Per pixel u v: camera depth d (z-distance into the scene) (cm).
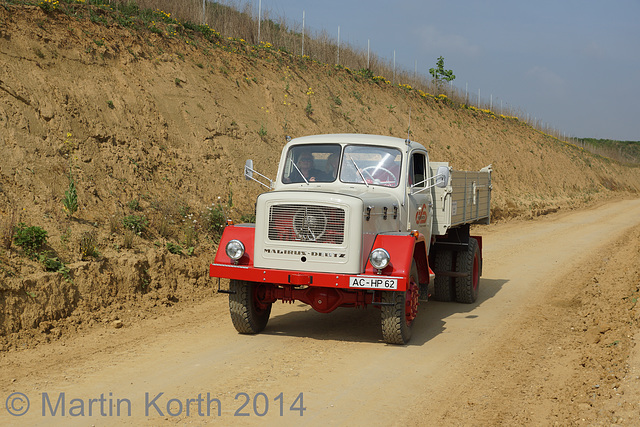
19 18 1323
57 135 1168
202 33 1998
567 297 1112
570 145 5341
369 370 666
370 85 2994
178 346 748
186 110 1579
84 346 738
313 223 736
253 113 1869
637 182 5853
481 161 3384
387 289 711
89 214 1050
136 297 944
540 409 553
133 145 1325
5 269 782
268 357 707
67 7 1516
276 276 741
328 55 2898
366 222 739
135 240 1041
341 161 866
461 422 525
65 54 1357
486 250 1778
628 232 2259
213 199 1409
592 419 517
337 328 864
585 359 691
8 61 1205
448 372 667
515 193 3347
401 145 872
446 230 968
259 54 2252
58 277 833
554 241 1994
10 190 970
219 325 866
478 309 1028
